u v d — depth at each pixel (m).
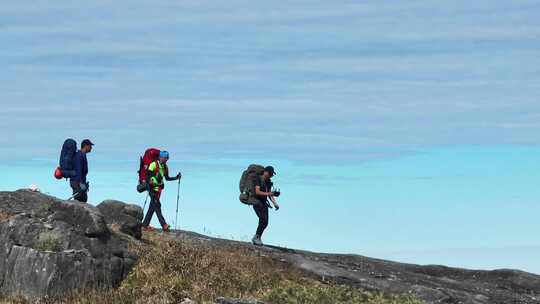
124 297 16.56
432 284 21.44
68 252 17.20
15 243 17.77
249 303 15.83
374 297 17.86
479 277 24.50
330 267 20.59
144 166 22.48
